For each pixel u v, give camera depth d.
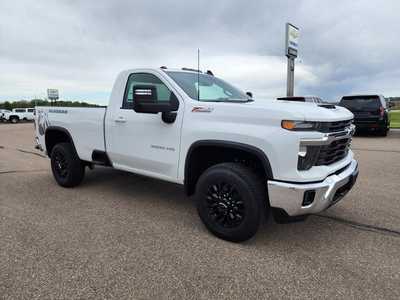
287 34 18.09
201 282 2.54
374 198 4.66
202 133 3.26
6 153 9.80
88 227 3.61
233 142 3.04
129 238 3.33
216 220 3.31
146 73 3.99
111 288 2.45
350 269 2.74
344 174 3.16
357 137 13.05
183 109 3.49
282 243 3.23
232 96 4.12
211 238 3.34
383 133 13.20
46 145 5.51
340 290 2.44
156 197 4.77
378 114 12.45
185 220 3.85
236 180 3.03
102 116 4.40
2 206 4.32
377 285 2.50
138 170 4.11
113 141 4.29
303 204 2.81
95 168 6.77
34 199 4.64
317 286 2.49
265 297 2.36
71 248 3.08
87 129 4.66
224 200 3.19
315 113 2.83
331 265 2.81
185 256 2.95
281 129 2.78
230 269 2.73
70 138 4.97
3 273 2.63
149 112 3.38
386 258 2.93
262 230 3.55
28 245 3.14
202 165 3.62
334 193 2.98
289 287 2.48
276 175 2.83
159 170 3.83
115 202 4.52
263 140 2.86
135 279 2.57
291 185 2.76
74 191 5.06
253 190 2.98
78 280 2.54
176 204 4.45
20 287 2.44
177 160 3.56
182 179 3.56
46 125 5.38
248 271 2.70
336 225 3.69
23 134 18.61
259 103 3.31
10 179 5.91
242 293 2.40
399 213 4.06
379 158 7.94
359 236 3.40
